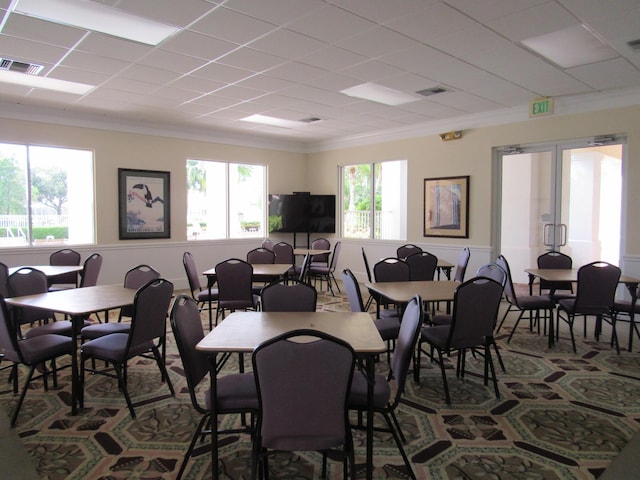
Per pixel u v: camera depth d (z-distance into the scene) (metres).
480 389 3.44
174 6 3.27
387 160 8.20
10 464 2.43
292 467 2.42
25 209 6.46
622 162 5.62
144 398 3.29
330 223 9.18
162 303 3.25
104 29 3.76
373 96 5.88
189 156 7.99
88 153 6.99
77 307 3.14
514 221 6.81
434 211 7.49
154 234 7.59
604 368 3.90
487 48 4.09
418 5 3.26
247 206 9.03
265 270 5.32
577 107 5.84
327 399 1.82
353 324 2.64
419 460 2.46
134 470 2.37
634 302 4.34
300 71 4.78
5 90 5.55
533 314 5.89
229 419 2.96
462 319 3.10
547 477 2.30
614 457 2.48
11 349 2.89
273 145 9.18
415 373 3.56
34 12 3.43
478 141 6.89
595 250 5.89
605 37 3.85
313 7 3.29
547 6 3.27
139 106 6.36
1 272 4.20
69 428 2.84
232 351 2.13
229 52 4.22
